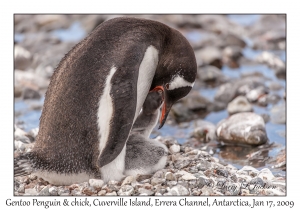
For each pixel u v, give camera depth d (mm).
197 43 43781
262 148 26312
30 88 34375
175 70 21484
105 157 18453
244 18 52969
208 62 39812
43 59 40531
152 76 21125
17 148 24156
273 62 39844
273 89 34969
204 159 22781
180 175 20531
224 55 41562
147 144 21531
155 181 20016
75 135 19344
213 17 51312
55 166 19641
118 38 19734
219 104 32812
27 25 49938
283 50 43438
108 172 19984
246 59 41219
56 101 19516
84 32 48219
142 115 22906
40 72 38219
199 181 20141
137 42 19766
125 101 18531
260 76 37625
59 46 43594
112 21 20594
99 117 19016
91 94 19031
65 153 19531
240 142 26766
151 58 20516
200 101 32562
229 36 44625
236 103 31547
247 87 34156
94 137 19234
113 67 18984
